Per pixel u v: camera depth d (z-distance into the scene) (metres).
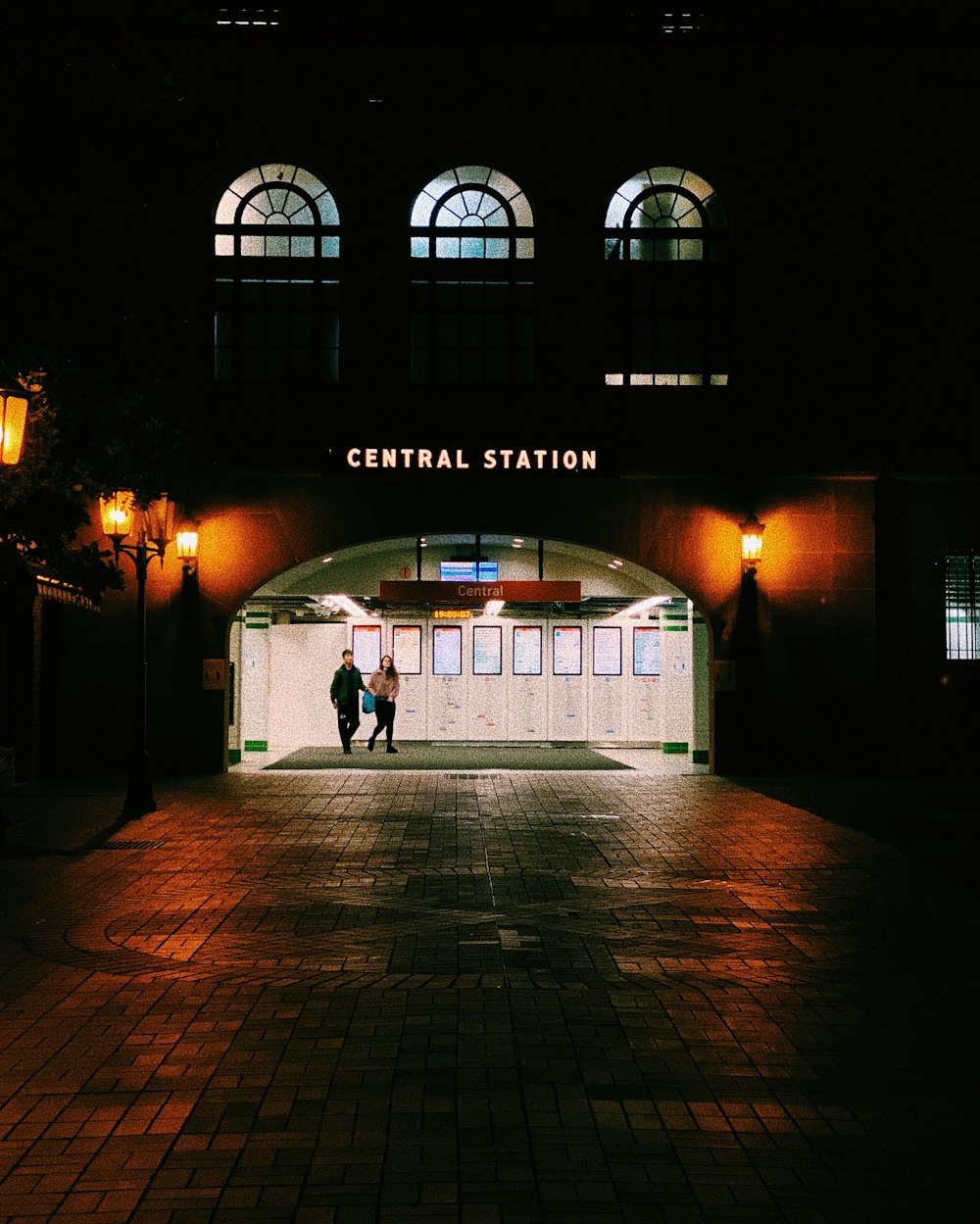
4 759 16.67
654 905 9.31
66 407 11.82
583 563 25.50
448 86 18.67
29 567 11.91
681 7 18.69
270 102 18.50
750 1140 4.68
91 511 17.92
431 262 18.70
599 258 18.69
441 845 12.09
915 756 18.55
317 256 18.61
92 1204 4.11
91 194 11.77
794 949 7.91
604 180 18.72
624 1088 5.25
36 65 10.59
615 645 26.31
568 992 6.82
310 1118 4.88
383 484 18.58
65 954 7.71
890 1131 4.79
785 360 18.67
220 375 18.56
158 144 11.64
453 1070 5.46
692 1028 6.14
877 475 18.70
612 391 18.56
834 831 12.97
